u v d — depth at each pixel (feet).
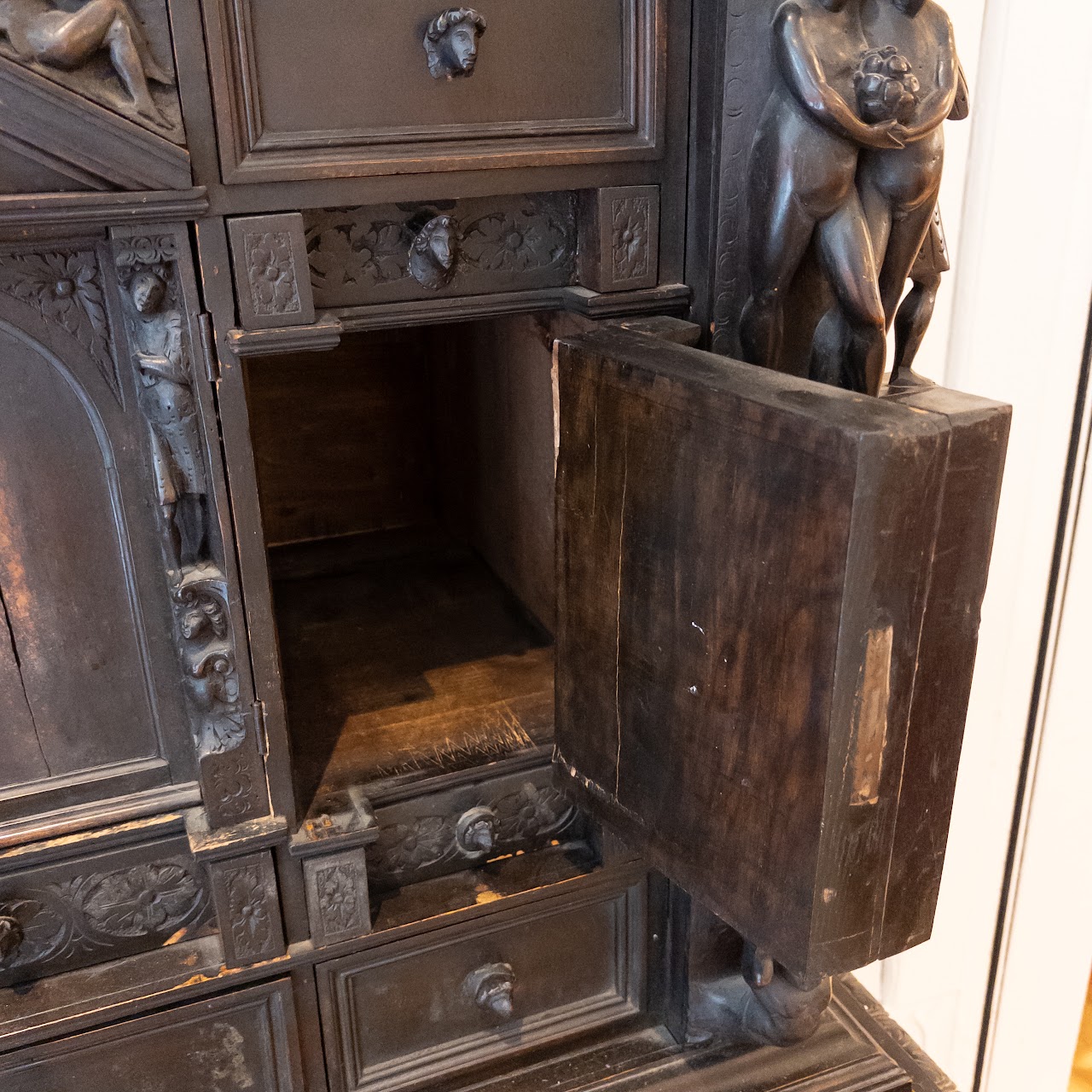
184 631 2.77
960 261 4.14
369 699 3.79
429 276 2.84
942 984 5.33
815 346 3.15
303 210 2.61
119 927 3.12
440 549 5.01
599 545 2.91
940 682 2.31
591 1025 3.73
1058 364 4.28
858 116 2.67
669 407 2.49
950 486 2.11
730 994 3.66
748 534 2.34
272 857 3.06
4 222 2.28
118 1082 3.16
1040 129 3.97
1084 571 4.61
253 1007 3.23
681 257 3.08
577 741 3.26
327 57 2.48
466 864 3.48
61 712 2.87
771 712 2.38
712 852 2.71
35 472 2.62
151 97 2.32
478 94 2.66
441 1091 3.56
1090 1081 6.09
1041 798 5.01
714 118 2.85
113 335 2.55
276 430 4.79
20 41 2.16
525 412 4.05
